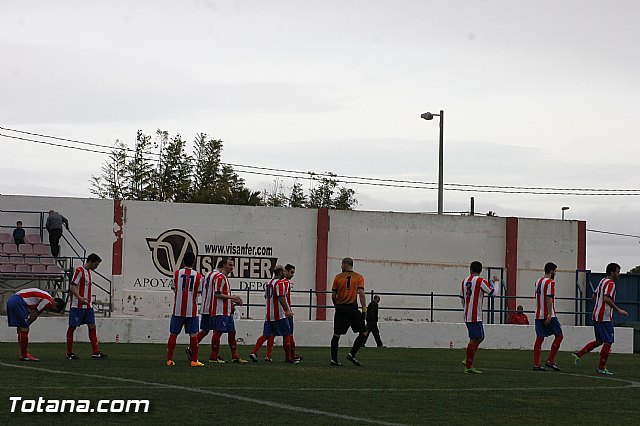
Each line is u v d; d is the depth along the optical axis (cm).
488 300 4938
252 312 4706
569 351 4056
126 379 1942
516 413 1595
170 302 4653
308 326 3972
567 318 5069
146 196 8725
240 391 1775
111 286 4341
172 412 1483
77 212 4584
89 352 2920
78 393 1677
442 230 5000
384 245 4925
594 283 5116
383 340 4000
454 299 4984
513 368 2647
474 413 1578
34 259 4297
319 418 1457
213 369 2258
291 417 1460
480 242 5038
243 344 3822
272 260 4788
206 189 8819
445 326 4056
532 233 5094
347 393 1802
